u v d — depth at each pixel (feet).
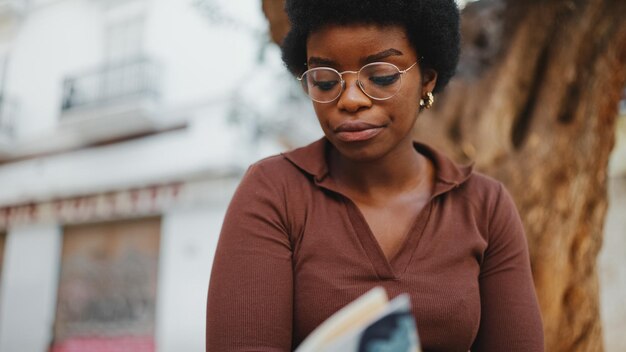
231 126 22.71
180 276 25.54
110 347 26.37
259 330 3.20
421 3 3.38
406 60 3.42
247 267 3.34
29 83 30.86
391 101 3.34
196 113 26.37
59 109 29.73
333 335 2.02
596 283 7.75
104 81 28.40
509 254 3.75
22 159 30.94
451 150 8.36
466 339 3.43
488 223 3.75
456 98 8.65
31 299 28.63
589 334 7.44
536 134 8.03
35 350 27.78
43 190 29.73
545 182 7.78
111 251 27.66
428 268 3.43
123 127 28.14
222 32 26.09
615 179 20.74
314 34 3.38
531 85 8.50
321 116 3.43
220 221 25.16
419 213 3.56
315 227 3.49
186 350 24.76
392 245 3.54
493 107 8.34
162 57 27.53
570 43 8.33
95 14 29.40
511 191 7.82
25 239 29.78
